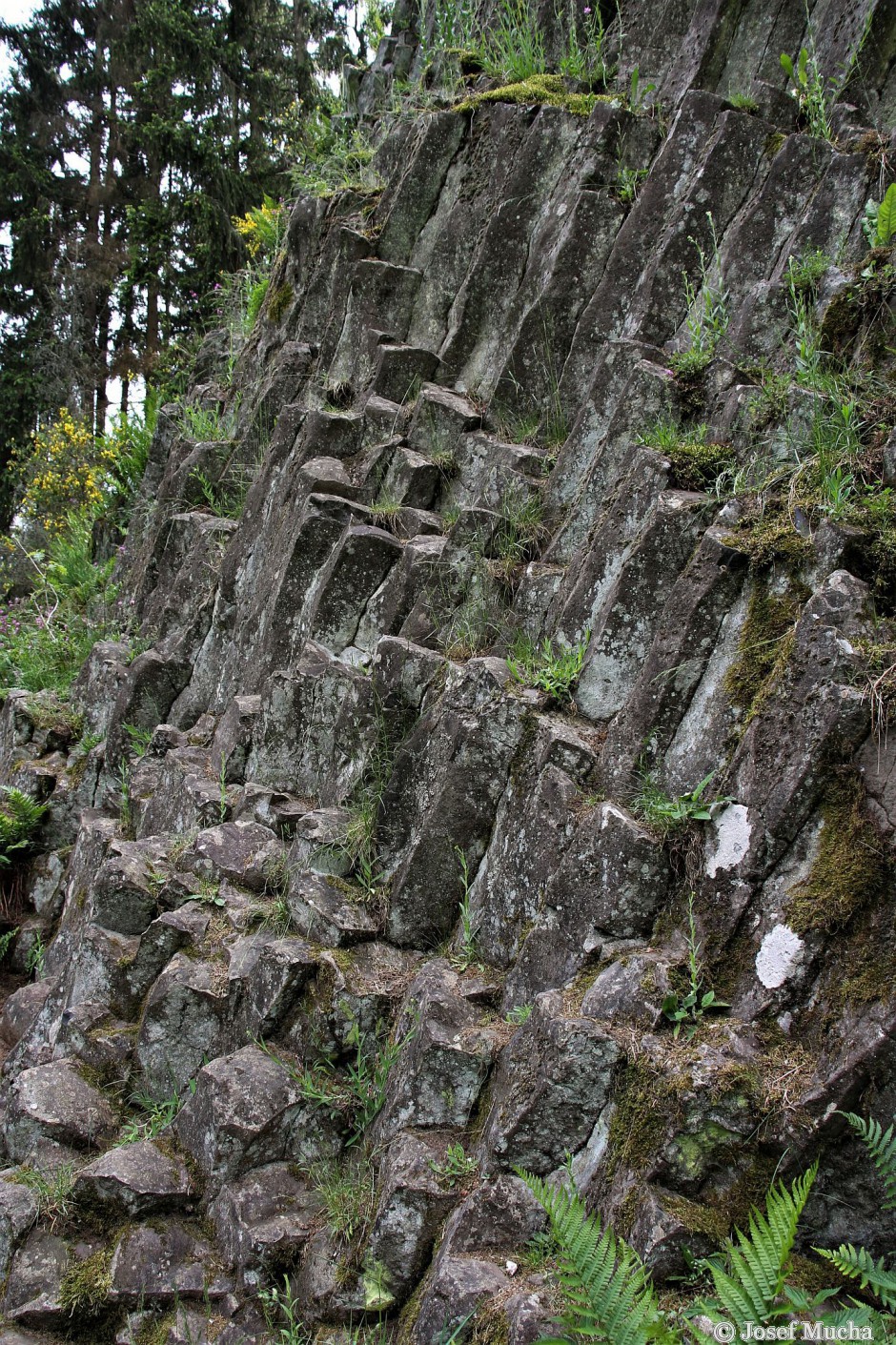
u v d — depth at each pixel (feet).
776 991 9.21
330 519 17.38
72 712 23.43
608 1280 7.87
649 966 9.91
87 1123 13.17
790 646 10.19
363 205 23.31
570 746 11.88
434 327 21.11
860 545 10.51
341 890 13.46
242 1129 11.66
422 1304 9.60
